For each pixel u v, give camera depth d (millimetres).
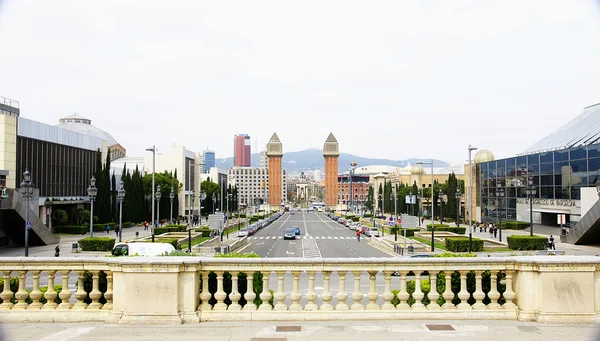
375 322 11906
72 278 32406
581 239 58844
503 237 74562
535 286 12023
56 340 10609
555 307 11766
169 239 64750
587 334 10977
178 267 11602
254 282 14164
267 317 11922
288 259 12148
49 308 12219
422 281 16516
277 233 97125
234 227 106562
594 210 54594
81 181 95812
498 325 11656
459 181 142250
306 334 11016
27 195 40844
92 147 101062
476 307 12312
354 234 94250
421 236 73500
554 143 85562
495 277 12414
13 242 59500
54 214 81562
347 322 11891
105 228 85188
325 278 12344
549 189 81812
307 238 83062
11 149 66062
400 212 152625
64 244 62250
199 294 12266
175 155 143750
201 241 69125
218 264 12078
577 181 73750
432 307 12312
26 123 74312
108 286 12227
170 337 10719
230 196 169750
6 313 11938
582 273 11773
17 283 14258
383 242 66812
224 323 11719
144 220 105438
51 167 83062
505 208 98625
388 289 12430
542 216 85875
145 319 11539
